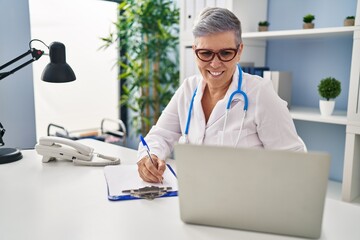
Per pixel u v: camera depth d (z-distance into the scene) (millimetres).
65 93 2961
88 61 3072
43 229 850
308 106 2340
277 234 807
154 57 3055
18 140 2455
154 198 1040
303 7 2268
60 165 1407
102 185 1164
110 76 3270
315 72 2279
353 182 1849
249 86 1250
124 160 1504
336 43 2156
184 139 1307
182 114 1372
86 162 1400
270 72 2125
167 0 2975
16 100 2408
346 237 807
